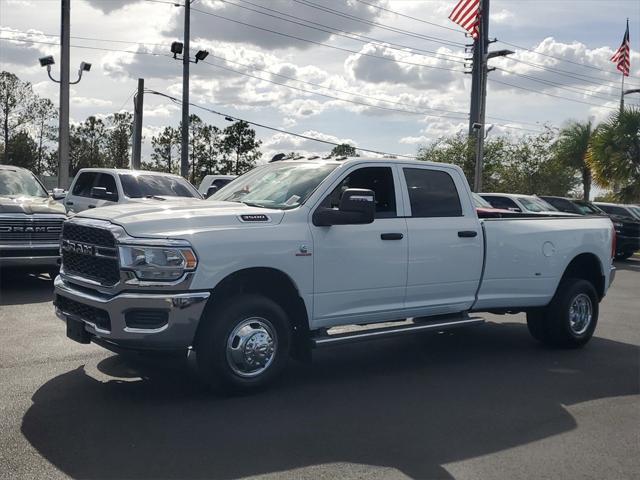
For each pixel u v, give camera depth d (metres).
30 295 10.40
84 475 4.06
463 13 30.94
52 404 5.37
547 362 7.39
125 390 5.79
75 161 67.88
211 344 5.44
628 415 5.55
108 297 5.38
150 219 5.45
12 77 62.19
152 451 4.46
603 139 25.75
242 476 4.11
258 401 5.62
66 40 20.39
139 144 31.91
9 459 4.27
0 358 6.72
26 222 10.55
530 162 37.09
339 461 4.39
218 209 5.81
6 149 62.22
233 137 55.00
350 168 6.42
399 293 6.61
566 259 7.99
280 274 5.80
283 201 6.21
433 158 38.88
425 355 7.59
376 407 5.57
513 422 5.29
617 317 10.54
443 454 4.57
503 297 7.49
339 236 6.14
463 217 7.18
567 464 4.46
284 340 5.80
